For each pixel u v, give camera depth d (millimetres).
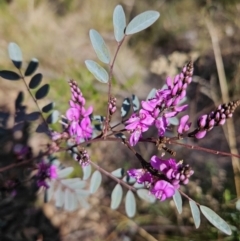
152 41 489
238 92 416
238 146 402
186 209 328
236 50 467
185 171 159
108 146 383
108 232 341
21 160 226
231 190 343
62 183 236
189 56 420
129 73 450
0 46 400
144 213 342
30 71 215
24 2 448
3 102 372
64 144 267
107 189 362
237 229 294
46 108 220
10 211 332
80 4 489
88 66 172
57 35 448
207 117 172
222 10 491
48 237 333
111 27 490
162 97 173
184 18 509
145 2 517
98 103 364
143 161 173
